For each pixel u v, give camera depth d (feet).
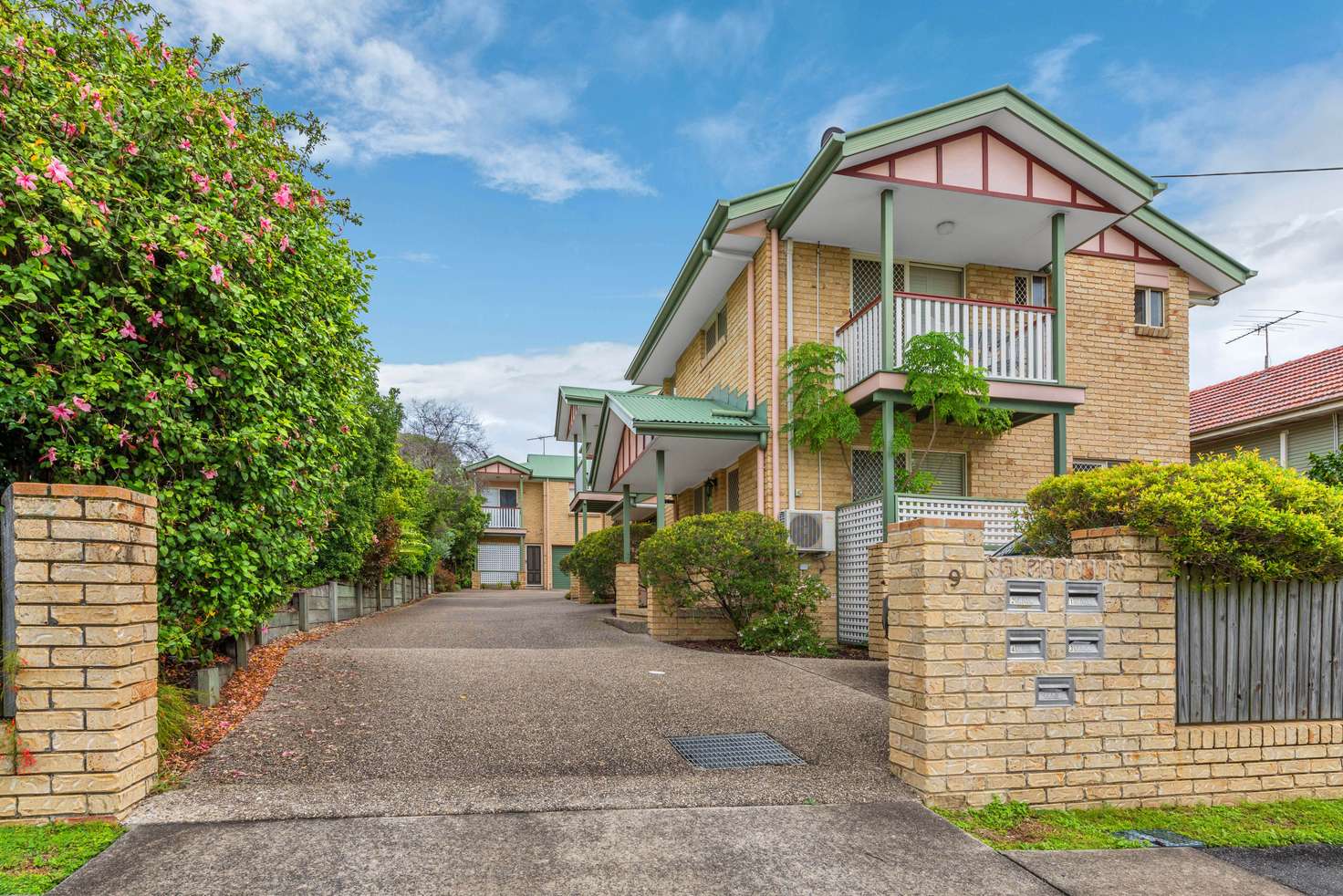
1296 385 47.42
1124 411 42.98
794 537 36.19
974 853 12.19
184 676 20.44
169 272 15.43
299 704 19.95
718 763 16.60
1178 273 44.83
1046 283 43.37
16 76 14.94
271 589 19.93
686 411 41.93
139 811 12.48
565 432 81.82
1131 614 15.39
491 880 10.65
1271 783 15.70
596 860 11.39
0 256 14.47
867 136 31.94
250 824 12.29
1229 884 11.48
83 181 14.48
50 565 12.02
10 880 10.07
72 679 12.02
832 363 36.68
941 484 39.88
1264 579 15.88
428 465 100.68
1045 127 33.71
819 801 14.17
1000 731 14.57
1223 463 16.84
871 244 39.60
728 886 10.73
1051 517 18.54
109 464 15.58
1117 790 14.93
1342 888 11.43
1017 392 34.06
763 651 31.58
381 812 13.00
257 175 19.72
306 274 21.02
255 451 17.60
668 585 34.47
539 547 124.16
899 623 15.55
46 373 14.20
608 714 20.34
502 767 15.96
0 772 11.78
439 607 62.90
